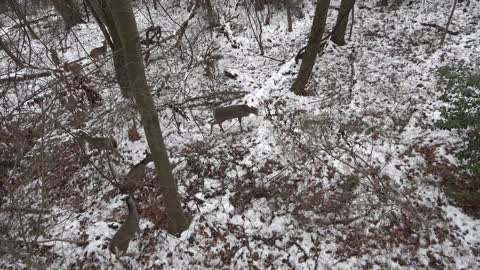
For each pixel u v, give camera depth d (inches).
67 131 300.5
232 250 273.4
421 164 316.5
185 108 412.5
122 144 377.1
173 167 341.4
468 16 533.6
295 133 358.6
